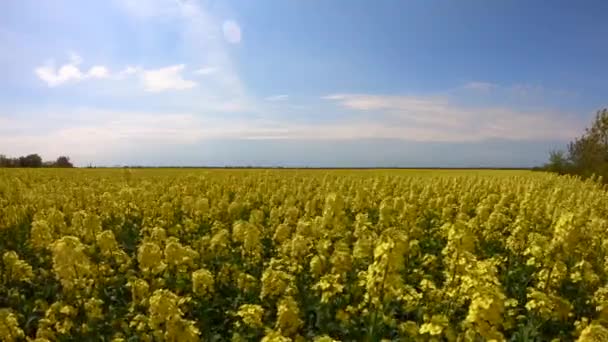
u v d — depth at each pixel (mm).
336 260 9234
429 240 14773
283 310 7129
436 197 23578
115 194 23672
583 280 9711
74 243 9016
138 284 8992
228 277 10594
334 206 13719
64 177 40750
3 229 16656
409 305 8297
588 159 64812
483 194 25500
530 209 18344
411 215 15625
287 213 15312
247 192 24641
